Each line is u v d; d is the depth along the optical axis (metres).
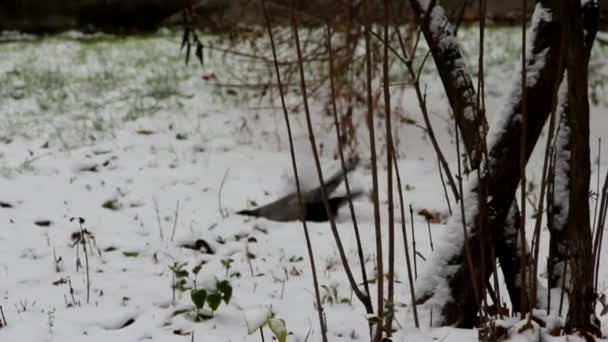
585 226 3.98
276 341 4.63
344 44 10.05
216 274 6.25
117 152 10.70
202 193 8.95
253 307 5.33
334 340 4.69
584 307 4.08
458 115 4.58
